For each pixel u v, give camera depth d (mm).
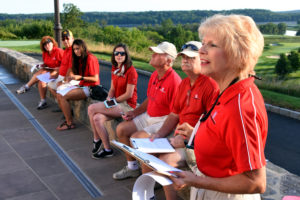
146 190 1735
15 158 4109
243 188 1247
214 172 1443
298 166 4926
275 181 2371
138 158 1633
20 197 3168
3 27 36875
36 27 37312
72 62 5062
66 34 5258
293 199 1896
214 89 2582
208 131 1391
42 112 6105
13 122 5520
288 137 6371
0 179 3535
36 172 3730
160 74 3357
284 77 12562
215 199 1453
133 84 4113
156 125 3377
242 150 1218
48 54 6562
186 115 2760
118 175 3553
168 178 1472
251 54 1267
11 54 10648
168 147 2609
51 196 3201
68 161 4051
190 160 2531
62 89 4996
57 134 5000
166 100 3305
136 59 20766
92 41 26266
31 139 4777
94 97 5043
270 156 5324
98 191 3316
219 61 1305
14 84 8531
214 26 1285
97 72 5125
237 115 1227
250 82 1292
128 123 3574
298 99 9875
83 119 5473
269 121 7738
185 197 3094
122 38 26672
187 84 2791
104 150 4133
